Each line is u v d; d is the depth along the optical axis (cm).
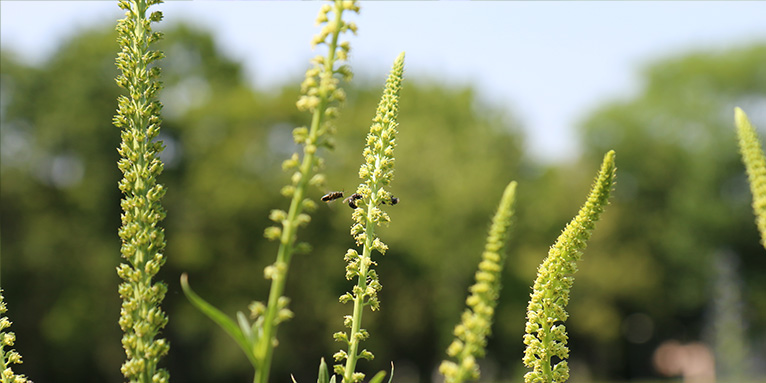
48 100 5275
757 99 6788
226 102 5631
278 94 5709
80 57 5284
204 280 5309
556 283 258
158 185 233
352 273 286
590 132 7606
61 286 5094
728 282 4616
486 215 5438
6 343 247
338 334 278
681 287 7069
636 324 8006
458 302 5431
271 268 171
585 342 7619
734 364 4353
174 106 5728
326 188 175
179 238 5247
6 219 5206
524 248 6016
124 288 214
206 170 5372
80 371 5172
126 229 222
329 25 181
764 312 6450
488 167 5731
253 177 5519
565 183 7000
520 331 5869
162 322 212
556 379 258
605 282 6662
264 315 169
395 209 5425
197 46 5916
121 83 244
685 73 7112
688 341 7862
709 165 6719
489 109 6744
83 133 5131
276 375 5275
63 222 5141
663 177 7350
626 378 7938
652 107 7250
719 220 6594
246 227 5356
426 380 5828
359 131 5450
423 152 5662
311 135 177
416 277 5550
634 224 7306
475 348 154
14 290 5031
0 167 5122
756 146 193
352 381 271
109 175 5219
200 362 5294
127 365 204
